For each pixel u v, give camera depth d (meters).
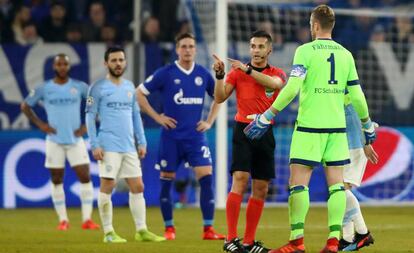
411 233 41.50
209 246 35.06
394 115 65.31
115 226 46.19
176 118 40.03
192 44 40.12
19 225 46.75
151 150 58.91
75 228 45.44
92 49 59.41
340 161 29.33
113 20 66.06
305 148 29.02
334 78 29.08
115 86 38.06
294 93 28.61
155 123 58.84
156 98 58.06
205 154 39.81
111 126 37.88
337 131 29.22
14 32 65.00
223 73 31.84
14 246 35.09
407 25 67.38
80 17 65.81
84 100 48.09
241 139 32.44
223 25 58.12
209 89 40.53
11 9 65.25
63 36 65.31
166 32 65.12
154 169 59.03
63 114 46.66
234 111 60.53
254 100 32.34
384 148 62.41
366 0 72.62
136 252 32.53
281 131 61.38
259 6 65.12
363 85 65.88
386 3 73.19
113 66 38.00
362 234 33.34
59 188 45.72
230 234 32.22
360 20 67.69
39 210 56.34
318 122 28.94
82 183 46.03
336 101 29.20
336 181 29.41
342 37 66.88
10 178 58.12
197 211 56.00
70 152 46.28
